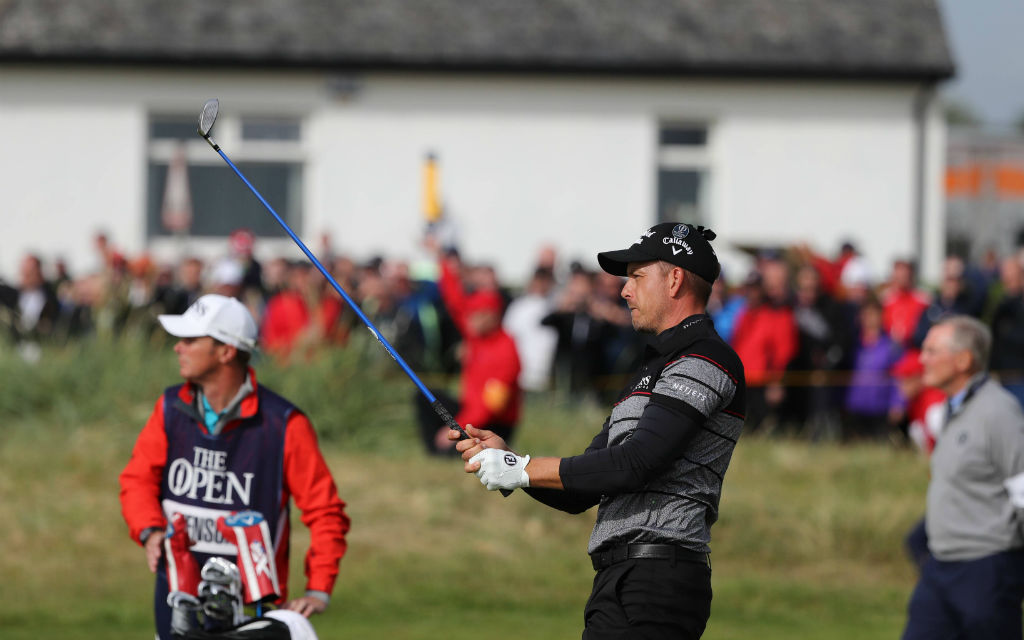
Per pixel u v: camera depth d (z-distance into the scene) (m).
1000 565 20.67
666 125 70.50
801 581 33.81
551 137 69.12
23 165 66.94
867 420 47.75
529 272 69.12
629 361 48.75
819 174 70.38
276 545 17.83
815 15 71.25
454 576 32.34
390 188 68.50
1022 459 20.59
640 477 14.85
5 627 27.83
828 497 38.62
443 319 47.41
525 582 32.25
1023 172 84.88
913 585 33.94
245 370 17.91
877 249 70.69
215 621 16.64
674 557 15.17
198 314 17.61
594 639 15.38
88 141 67.25
